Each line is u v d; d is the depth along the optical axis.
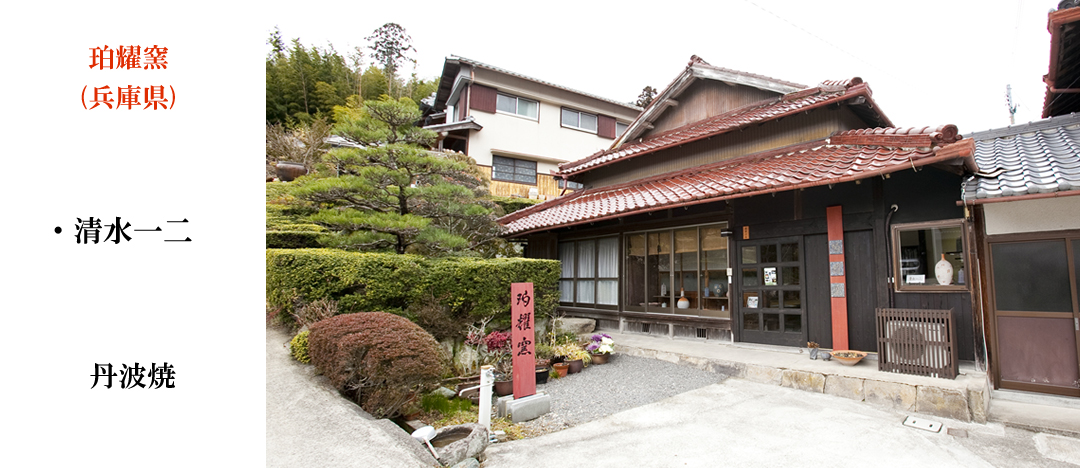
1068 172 4.87
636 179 11.40
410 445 3.59
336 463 3.25
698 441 4.16
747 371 6.24
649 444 4.12
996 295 5.55
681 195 7.75
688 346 7.75
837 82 7.81
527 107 19.61
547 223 10.01
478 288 7.06
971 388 4.62
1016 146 6.39
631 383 6.17
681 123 11.44
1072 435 4.17
